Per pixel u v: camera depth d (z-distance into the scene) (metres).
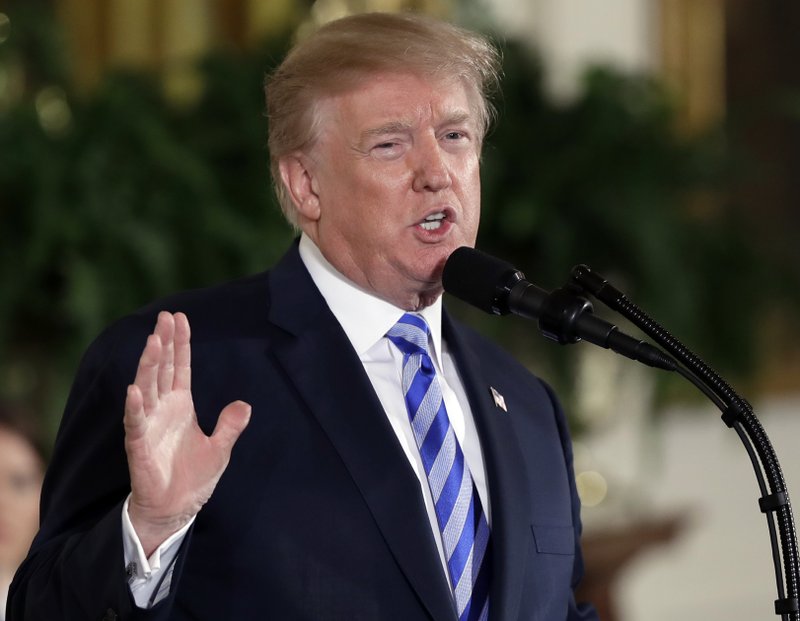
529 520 7.20
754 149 21.80
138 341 7.00
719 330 17.17
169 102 15.77
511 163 16.28
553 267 15.82
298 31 16.70
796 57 22.20
